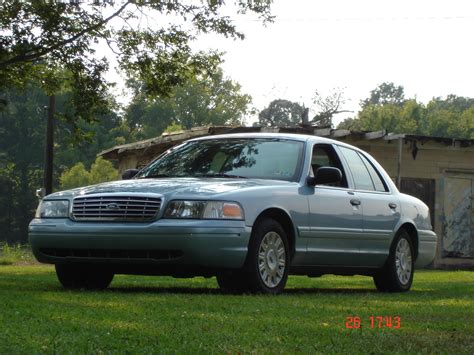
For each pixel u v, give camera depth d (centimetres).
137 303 754
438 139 2438
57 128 8544
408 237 1173
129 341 505
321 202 1012
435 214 2612
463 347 520
